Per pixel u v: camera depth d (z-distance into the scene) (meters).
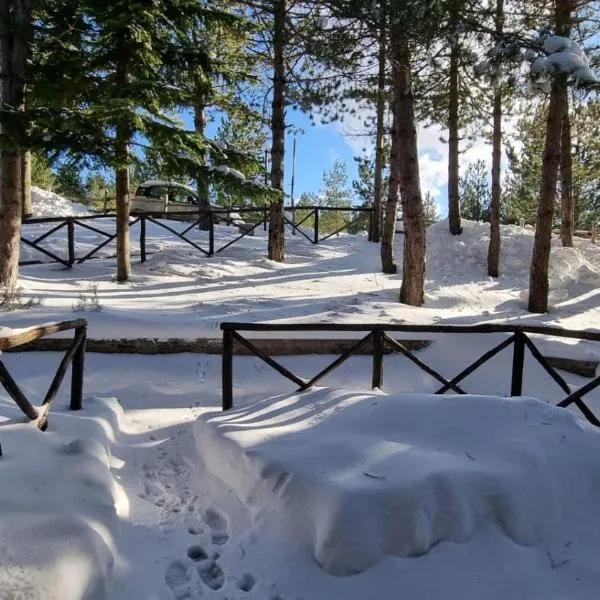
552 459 3.19
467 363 6.99
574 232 17.73
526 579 2.59
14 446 3.26
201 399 5.61
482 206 29.17
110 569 2.46
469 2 6.60
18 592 2.01
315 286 10.36
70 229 10.51
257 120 13.84
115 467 3.77
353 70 9.00
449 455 3.12
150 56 8.52
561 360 7.00
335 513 2.62
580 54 6.71
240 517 3.11
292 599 2.45
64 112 8.05
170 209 18.09
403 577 2.54
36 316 6.63
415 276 9.22
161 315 7.30
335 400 4.15
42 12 8.84
